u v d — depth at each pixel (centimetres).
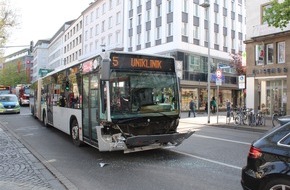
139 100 900
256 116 1984
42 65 11925
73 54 7388
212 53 4312
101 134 880
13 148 1037
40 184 625
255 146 489
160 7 4034
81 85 1071
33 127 1755
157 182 673
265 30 2631
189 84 3894
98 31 5753
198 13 4106
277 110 2503
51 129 1656
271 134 486
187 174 735
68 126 1230
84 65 1042
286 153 447
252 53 2755
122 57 895
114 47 5041
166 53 3903
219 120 2453
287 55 2462
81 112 1066
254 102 2725
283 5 1538
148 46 4212
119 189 628
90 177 719
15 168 756
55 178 687
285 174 438
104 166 826
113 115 859
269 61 2633
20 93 4706
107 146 867
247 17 2817
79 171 774
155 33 4097
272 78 2581
